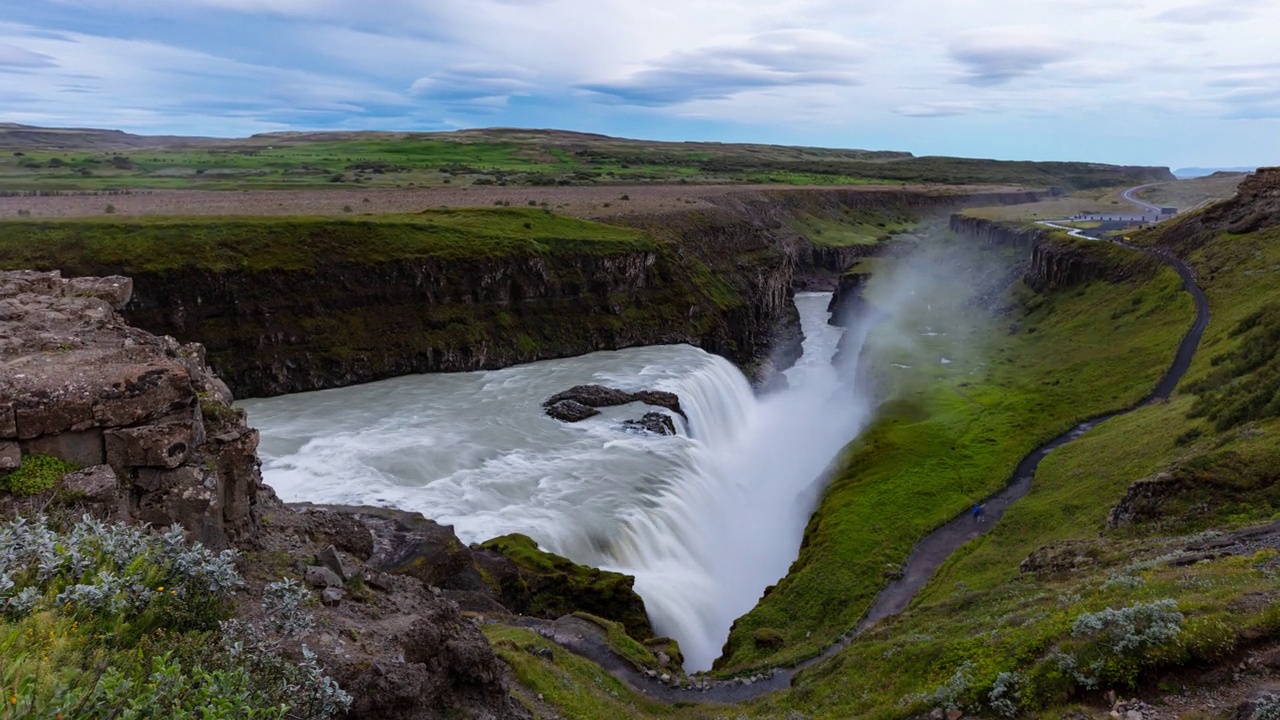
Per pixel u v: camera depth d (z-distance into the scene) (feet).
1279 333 170.91
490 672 57.62
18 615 34.09
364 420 206.49
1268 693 46.83
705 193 565.53
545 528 144.05
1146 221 483.10
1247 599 57.16
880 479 175.42
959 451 185.78
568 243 323.37
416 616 55.16
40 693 28.37
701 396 258.37
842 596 128.16
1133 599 65.77
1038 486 158.10
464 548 114.62
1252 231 274.98
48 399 48.55
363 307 265.34
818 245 584.81
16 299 74.13
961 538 144.05
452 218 332.60
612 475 173.06
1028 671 58.08
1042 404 212.43
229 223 257.14
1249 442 111.55
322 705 38.86
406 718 45.88
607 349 319.06
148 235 238.68
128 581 38.58
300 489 154.81
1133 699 51.57
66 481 47.52
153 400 52.39
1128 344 245.45
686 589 145.48
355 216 308.81
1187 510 99.66
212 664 36.96
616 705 82.69
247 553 56.54
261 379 236.43
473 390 244.01
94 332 65.72
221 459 57.77
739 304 386.73
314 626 46.83
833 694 78.33
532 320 303.48
